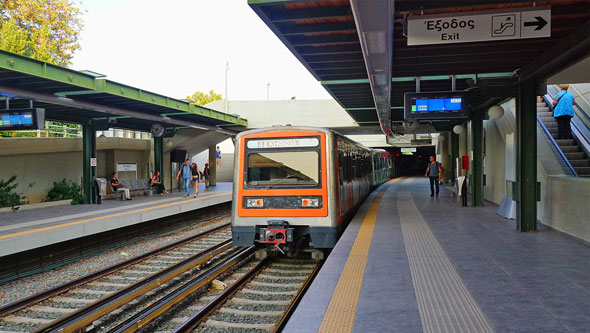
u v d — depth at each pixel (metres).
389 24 5.66
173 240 13.91
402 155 61.41
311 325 3.97
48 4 24.56
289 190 9.24
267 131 9.53
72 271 9.89
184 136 24.55
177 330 5.70
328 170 9.18
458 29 6.30
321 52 8.73
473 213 12.39
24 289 8.49
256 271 9.06
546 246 7.45
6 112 12.14
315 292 4.99
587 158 10.77
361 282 5.38
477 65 9.12
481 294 4.82
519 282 5.26
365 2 4.85
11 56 9.75
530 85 8.93
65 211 14.75
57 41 24.92
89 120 17.52
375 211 13.09
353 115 19.55
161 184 22.34
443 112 9.41
